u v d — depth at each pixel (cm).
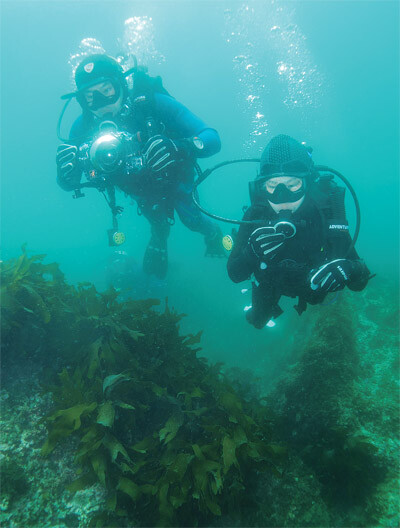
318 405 242
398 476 181
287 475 201
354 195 213
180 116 379
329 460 193
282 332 473
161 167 323
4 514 150
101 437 171
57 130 355
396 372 258
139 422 200
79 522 156
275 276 231
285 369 350
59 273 247
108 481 167
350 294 401
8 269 214
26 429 177
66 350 209
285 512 183
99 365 201
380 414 218
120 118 369
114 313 229
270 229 208
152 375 213
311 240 217
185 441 187
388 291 405
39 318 211
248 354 479
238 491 177
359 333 327
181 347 246
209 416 203
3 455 164
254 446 186
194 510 174
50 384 197
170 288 625
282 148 215
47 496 160
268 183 217
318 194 218
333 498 186
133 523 161
